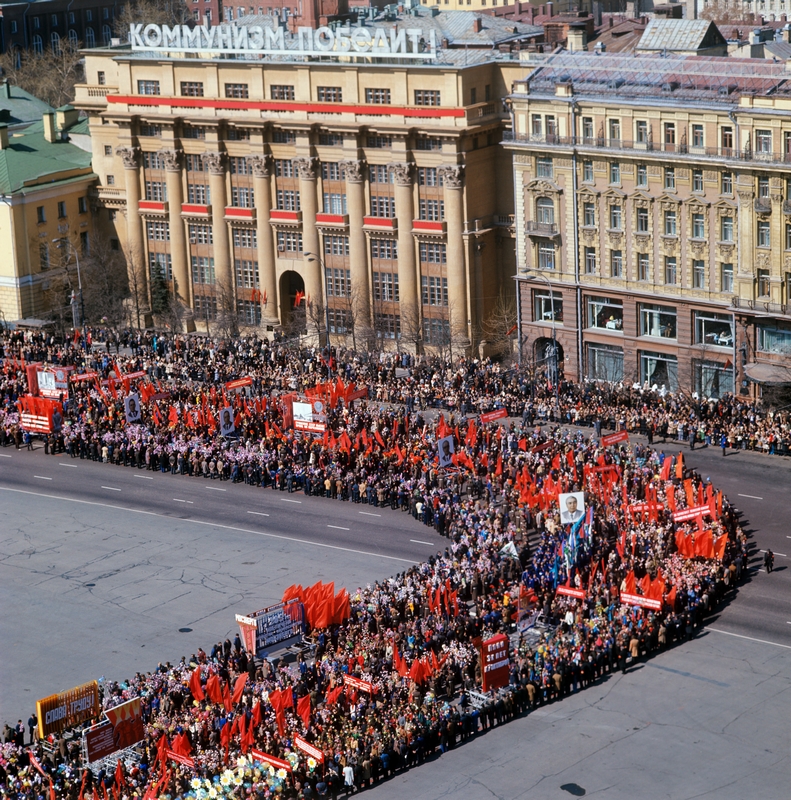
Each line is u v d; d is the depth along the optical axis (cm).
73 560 12781
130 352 18862
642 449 13600
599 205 16362
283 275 19512
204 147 19488
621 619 10594
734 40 19088
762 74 15112
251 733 9181
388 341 18725
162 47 19588
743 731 9575
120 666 10869
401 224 18125
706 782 9019
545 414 15388
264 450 14388
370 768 9125
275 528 13250
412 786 9106
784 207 14950
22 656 11106
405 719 9425
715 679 10225
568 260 16812
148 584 12231
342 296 19062
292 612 10750
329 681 9925
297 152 18762
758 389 15538
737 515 12838
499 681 9919
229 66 19150
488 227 18000
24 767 9181
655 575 11144
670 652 10631
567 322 17025
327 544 12812
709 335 16012
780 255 15150
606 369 16875
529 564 11700
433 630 10569
